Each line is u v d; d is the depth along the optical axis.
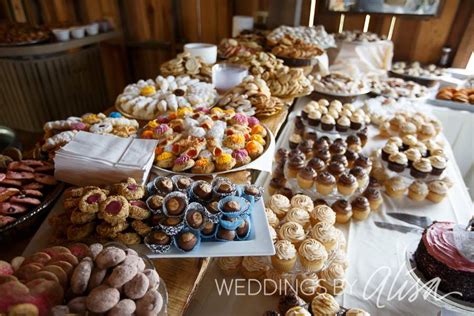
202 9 2.47
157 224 0.58
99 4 2.63
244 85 1.31
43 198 0.69
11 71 2.21
